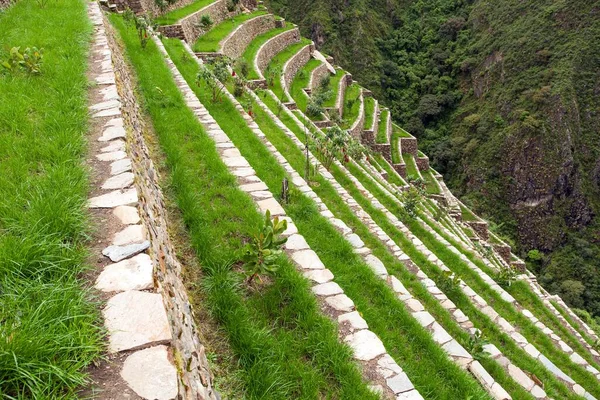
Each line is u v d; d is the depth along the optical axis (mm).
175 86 11117
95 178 3781
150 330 2324
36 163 3824
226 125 11211
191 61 16375
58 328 2166
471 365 6312
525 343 9406
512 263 32312
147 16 19078
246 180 7160
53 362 1991
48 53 6859
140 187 3977
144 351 2207
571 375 9906
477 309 9766
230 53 27500
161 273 3143
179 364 2387
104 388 1993
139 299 2502
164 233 4559
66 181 3488
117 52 9938
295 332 4418
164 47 16156
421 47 90188
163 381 2061
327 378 4031
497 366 7242
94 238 3012
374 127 39062
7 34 7723
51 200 3117
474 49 80000
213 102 12602
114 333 2283
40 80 5777
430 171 46625
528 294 13914
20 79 5613
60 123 4570
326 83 37656
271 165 9789
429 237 13453
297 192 8484
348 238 8398
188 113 9375
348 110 39375
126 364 2127
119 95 6008
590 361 12164
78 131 4570
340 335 4605
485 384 6043
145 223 3357
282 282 4844
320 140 14820
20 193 3291
